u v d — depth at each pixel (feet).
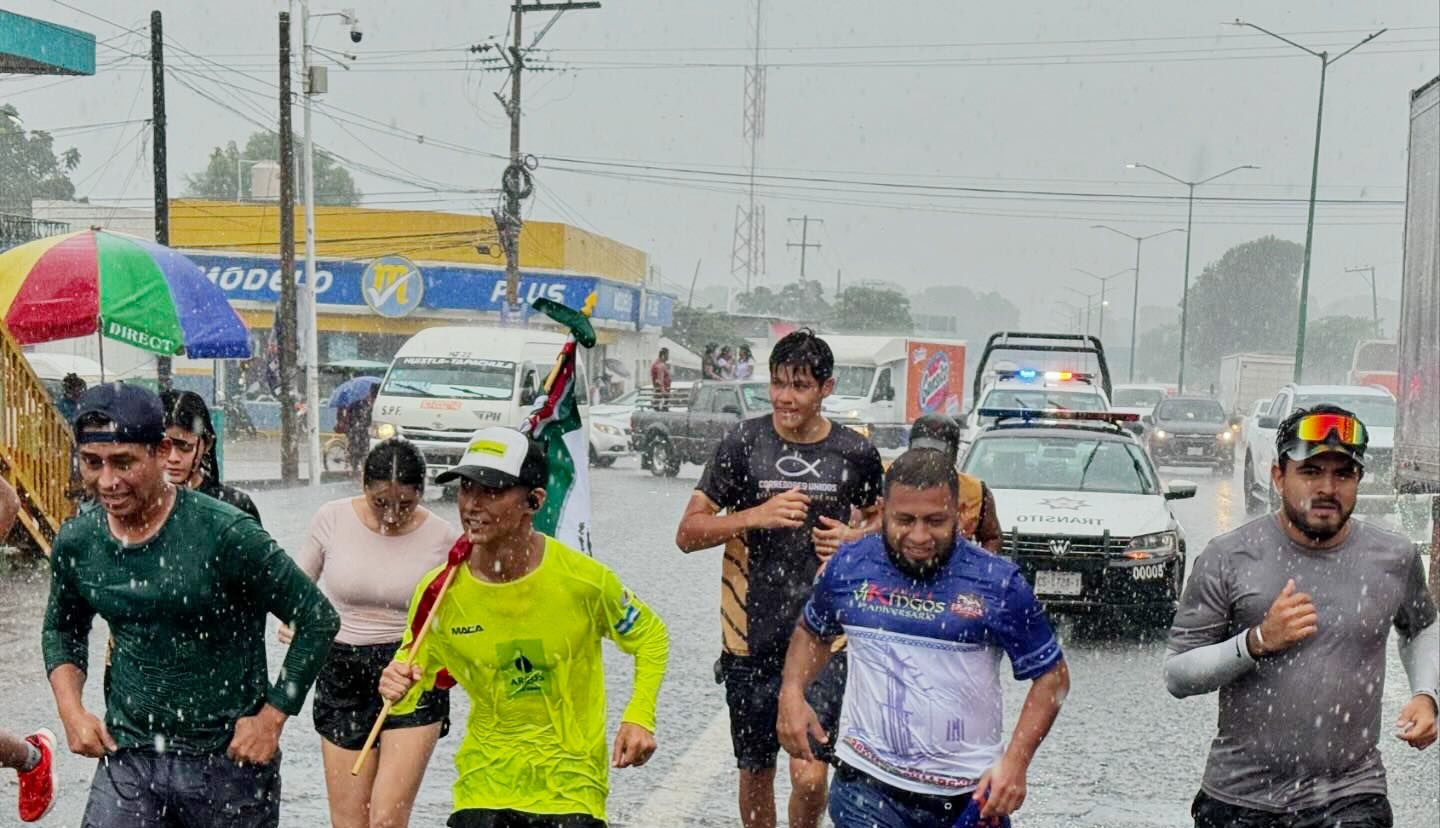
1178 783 33.40
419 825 29.19
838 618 18.81
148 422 18.11
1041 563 51.26
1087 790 32.73
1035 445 58.34
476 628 18.65
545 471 18.66
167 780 18.92
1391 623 19.30
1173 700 42.16
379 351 197.98
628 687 43.04
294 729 37.27
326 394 156.56
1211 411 152.25
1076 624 54.70
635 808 30.66
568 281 198.39
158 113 112.37
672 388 156.76
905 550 18.10
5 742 23.45
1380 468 94.48
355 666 24.31
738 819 29.96
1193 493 55.52
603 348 214.28
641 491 109.91
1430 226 51.16
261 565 18.75
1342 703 18.66
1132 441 58.44
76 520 18.88
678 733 37.32
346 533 24.72
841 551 18.92
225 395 193.67
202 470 24.31
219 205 202.18
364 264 194.49
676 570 67.36
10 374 63.77
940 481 17.89
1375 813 18.70
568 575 18.66
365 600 24.34
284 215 115.75
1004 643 18.22
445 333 105.09
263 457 152.76
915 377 162.30
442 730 24.35
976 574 18.17
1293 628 18.21
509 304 159.33
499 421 99.71
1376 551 18.95
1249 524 19.57
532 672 18.71
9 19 87.61
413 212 202.49
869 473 25.11
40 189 289.53
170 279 73.00
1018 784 17.95
